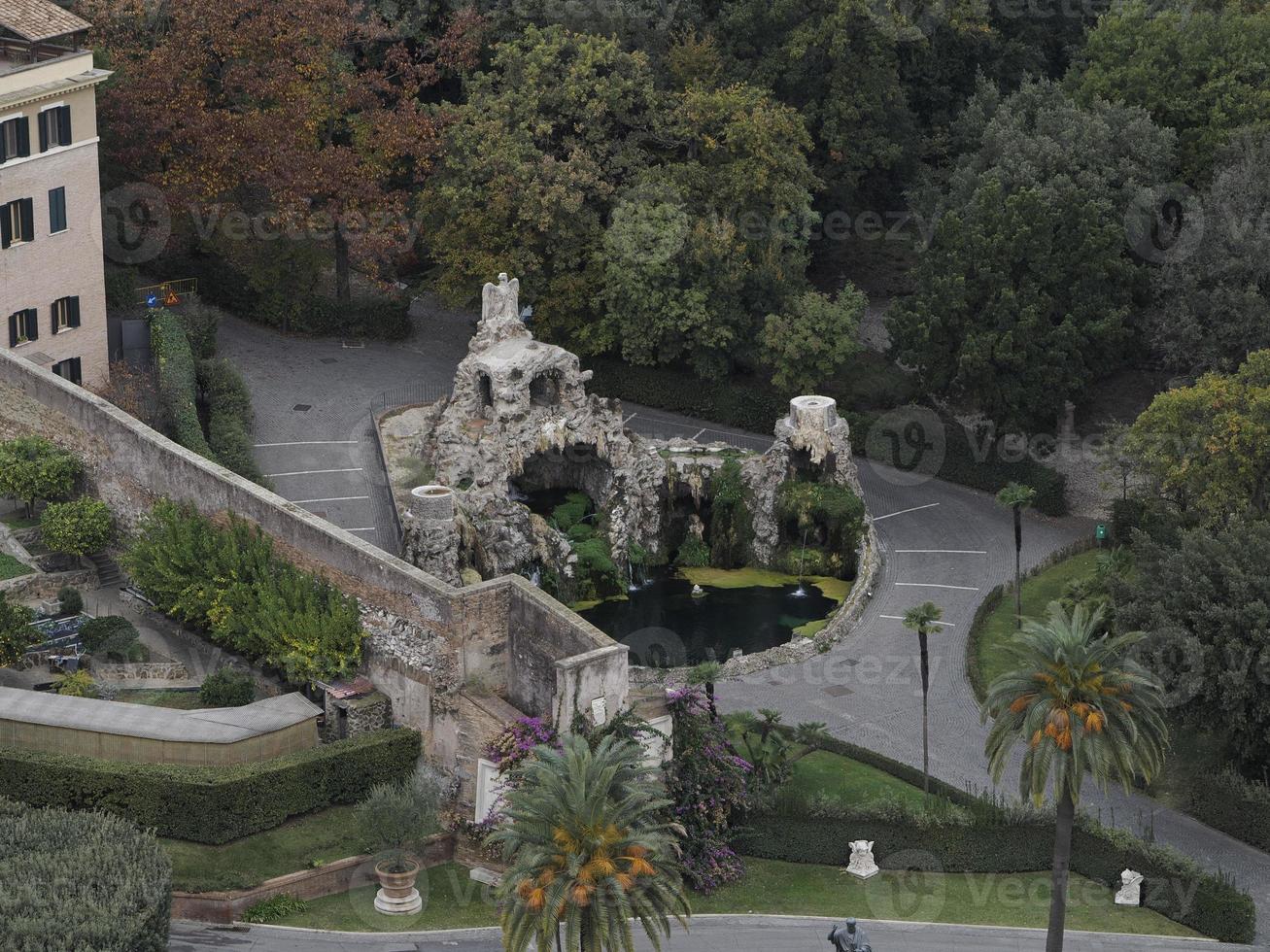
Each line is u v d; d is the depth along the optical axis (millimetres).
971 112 180375
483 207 168125
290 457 155250
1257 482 140500
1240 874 119250
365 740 118500
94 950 97562
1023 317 157625
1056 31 196375
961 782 126375
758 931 111500
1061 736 102875
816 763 127312
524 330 152125
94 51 164250
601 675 113750
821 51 178000
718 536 153250
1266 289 160625
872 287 185750
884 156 179500
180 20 166250
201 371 158750
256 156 164125
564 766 96625
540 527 148000
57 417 139500
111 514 137250
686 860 115125
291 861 112375
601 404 151500
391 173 175000
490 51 187375
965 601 147375
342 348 173375
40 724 115625
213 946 106312
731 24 179500
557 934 94750
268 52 167375
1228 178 160750
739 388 168250
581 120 168625
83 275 151875
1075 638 103688
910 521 157750
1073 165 165000
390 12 182375
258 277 171500
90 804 113375
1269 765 124750
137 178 168500
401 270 184125
